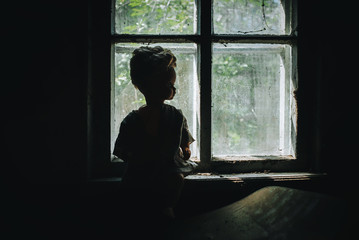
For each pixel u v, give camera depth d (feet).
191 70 4.79
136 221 3.61
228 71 5.00
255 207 3.29
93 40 4.36
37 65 4.14
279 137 5.03
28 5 4.11
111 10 4.42
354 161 4.55
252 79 5.04
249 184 4.29
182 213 4.29
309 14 4.58
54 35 4.14
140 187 3.69
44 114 4.17
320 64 4.51
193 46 4.72
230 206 3.57
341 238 2.36
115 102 4.71
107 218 4.17
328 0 4.48
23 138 4.16
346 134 4.54
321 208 2.69
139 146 3.80
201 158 4.55
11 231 4.13
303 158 4.70
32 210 4.16
